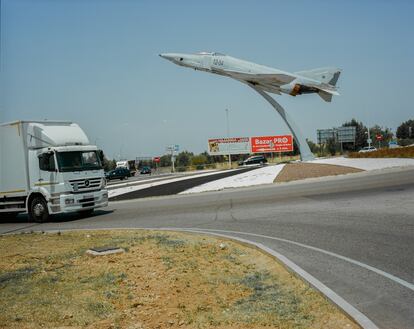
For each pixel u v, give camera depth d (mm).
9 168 18781
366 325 4688
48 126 18250
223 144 69250
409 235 9500
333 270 7156
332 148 79500
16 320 5465
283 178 27344
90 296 6344
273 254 8266
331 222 11977
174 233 11953
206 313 5469
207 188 26750
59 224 17141
